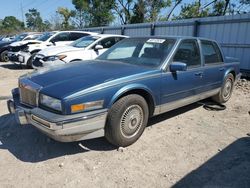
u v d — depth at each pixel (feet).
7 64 44.60
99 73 12.10
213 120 16.35
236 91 25.30
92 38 30.96
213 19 36.17
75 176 10.09
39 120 10.46
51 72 12.65
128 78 11.84
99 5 120.26
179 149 12.36
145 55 14.52
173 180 9.97
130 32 54.54
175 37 14.98
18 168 10.56
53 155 11.59
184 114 17.30
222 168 10.83
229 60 19.76
